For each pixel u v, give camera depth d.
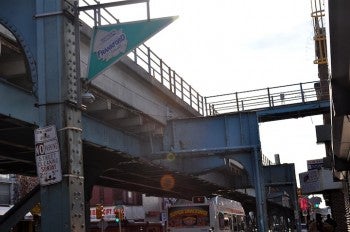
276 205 76.81
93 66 8.80
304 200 67.19
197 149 24.72
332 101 11.19
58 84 7.69
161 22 8.77
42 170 7.46
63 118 7.61
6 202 39.09
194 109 31.58
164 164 26.53
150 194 41.91
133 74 21.02
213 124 24.91
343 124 15.35
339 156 23.86
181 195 44.38
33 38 8.23
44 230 7.33
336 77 10.30
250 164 24.34
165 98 25.81
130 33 8.80
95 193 62.66
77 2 8.42
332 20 7.18
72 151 7.63
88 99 8.53
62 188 7.39
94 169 22.31
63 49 7.86
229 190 43.84
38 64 7.86
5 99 13.23
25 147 17.80
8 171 24.78
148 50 23.44
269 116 26.84
